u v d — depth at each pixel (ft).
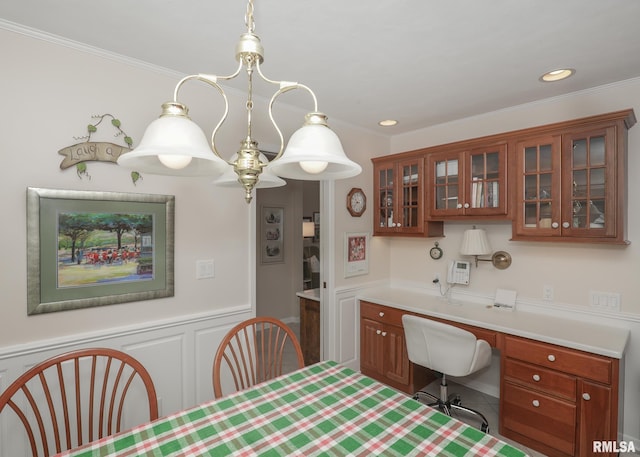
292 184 15.96
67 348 5.90
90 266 6.13
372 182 11.37
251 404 4.49
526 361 7.13
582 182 7.10
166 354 7.03
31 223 5.56
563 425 6.64
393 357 9.77
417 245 11.20
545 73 7.07
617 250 7.45
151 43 6.00
